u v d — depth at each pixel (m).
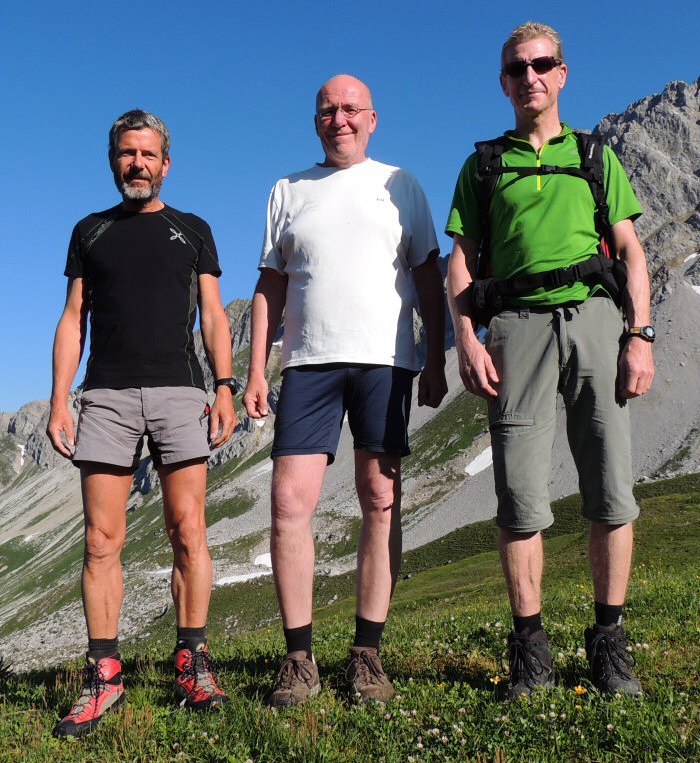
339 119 4.97
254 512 182.50
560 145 4.52
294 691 4.21
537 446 4.21
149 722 3.97
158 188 4.97
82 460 4.59
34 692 4.92
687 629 5.00
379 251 4.85
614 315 4.31
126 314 4.75
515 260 4.34
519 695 3.90
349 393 4.82
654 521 64.56
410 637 6.37
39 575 198.25
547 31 4.54
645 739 3.27
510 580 4.22
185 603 4.64
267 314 5.17
